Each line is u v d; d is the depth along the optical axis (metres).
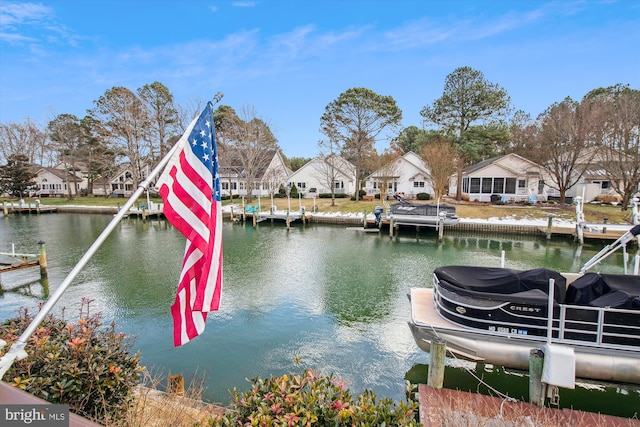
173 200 3.25
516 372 5.65
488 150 35.66
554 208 25.50
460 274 6.91
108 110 36.25
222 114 40.94
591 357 5.04
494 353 5.42
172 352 6.69
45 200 42.31
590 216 22.83
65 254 15.28
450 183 37.59
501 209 25.84
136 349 6.77
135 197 2.95
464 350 5.57
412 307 6.59
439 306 6.21
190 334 3.32
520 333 5.40
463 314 5.72
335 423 2.33
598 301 5.45
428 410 4.52
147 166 40.03
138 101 36.31
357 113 31.64
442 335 5.69
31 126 46.22
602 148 23.62
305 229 23.14
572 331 5.19
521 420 3.96
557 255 15.48
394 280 11.59
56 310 8.74
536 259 14.76
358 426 2.28
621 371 4.95
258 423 2.27
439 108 31.50
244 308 8.98
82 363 3.09
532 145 30.58
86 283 11.00
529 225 19.62
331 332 7.62
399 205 23.19
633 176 22.98
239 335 7.44
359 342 7.18
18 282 11.12
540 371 4.64
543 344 5.29
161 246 17.12
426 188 35.25
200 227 3.36
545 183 30.11
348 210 28.84
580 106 24.92
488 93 29.66
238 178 40.88
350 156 35.69
